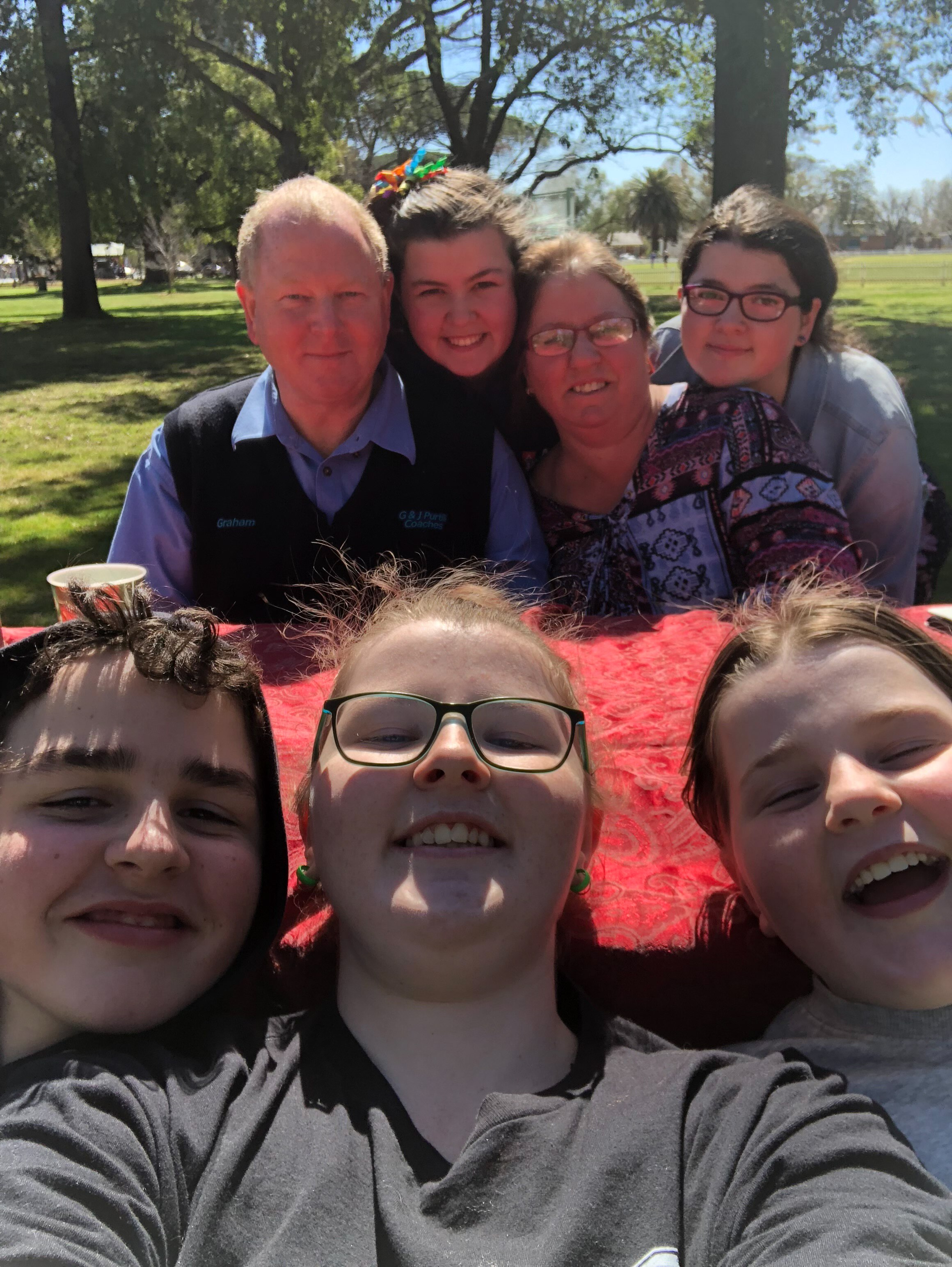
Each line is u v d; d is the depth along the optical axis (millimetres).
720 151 4309
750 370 1087
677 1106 449
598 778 648
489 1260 389
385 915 489
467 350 1076
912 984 496
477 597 675
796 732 549
